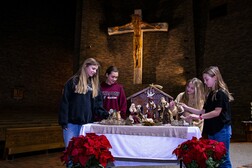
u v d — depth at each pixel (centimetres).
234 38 1152
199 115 332
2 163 549
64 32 1611
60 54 1587
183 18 1283
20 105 1435
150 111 404
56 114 1359
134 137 343
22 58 1459
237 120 1109
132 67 1315
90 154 214
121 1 1420
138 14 1245
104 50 1366
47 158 611
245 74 1103
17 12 1458
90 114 354
